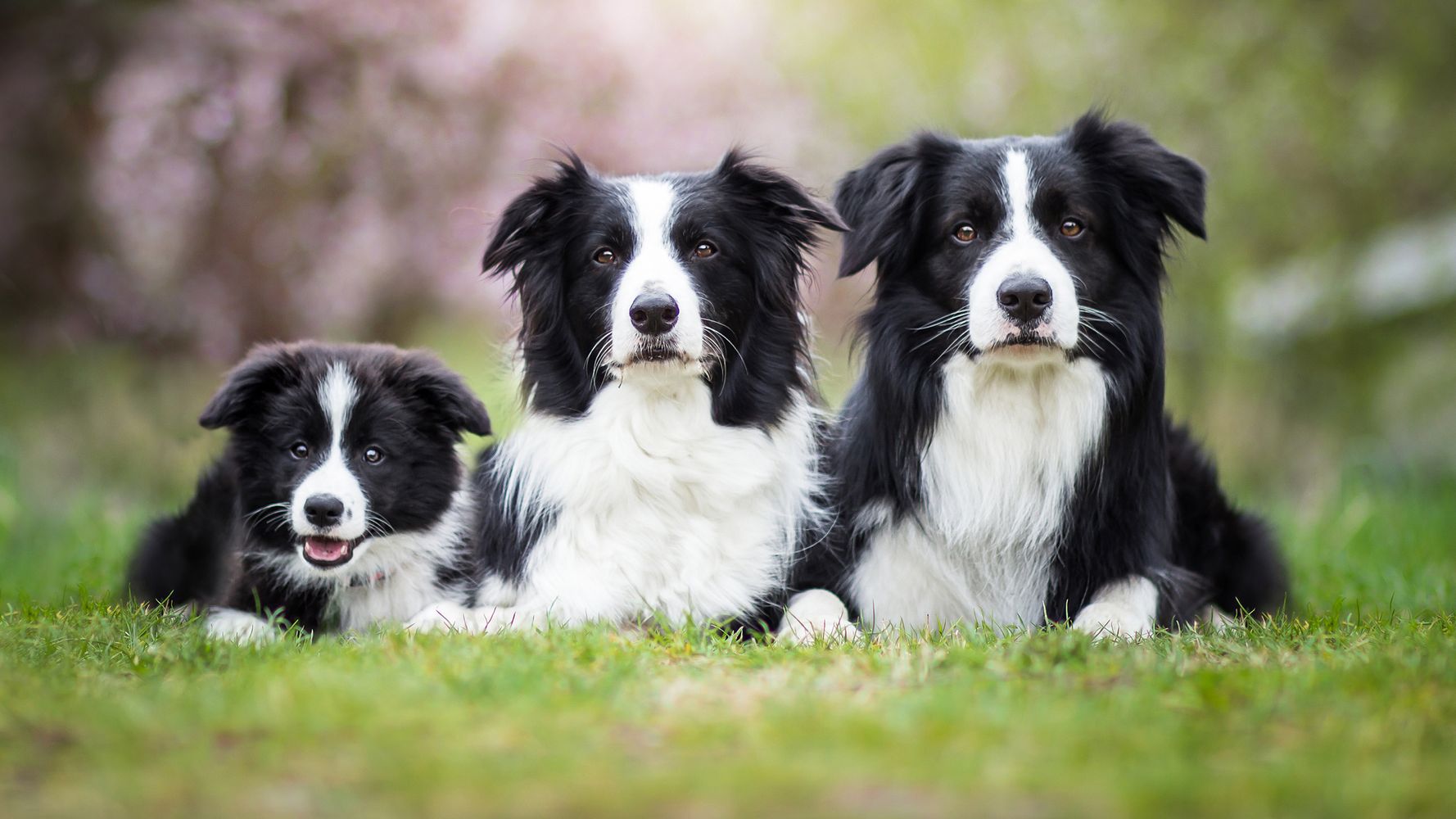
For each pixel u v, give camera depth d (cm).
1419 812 377
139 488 1592
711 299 742
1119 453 751
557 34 1689
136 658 582
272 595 770
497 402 853
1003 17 1631
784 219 788
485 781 392
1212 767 411
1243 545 858
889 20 1650
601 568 752
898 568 773
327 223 1764
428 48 1673
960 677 533
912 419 759
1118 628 692
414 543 790
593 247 743
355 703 465
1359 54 1717
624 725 459
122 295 1867
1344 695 496
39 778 405
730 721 459
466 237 1777
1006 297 691
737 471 761
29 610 721
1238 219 1706
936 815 369
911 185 748
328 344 820
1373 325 1853
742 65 1723
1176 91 1633
